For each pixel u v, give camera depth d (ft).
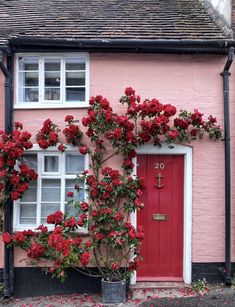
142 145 20.33
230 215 20.21
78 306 18.39
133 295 19.21
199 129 20.15
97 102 19.42
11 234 19.77
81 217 18.94
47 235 19.39
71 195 19.56
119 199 19.84
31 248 18.51
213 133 20.12
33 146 20.36
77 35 20.39
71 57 20.83
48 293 20.18
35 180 20.59
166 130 19.27
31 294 20.18
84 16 23.40
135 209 19.42
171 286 20.11
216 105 20.52
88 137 20.31
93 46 19.86
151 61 20.54
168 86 20.52
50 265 20.12
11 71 20.24
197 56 20.56
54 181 20.80
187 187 20.40
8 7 25.94
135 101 19.43
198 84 20.52
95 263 19.63
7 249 19.79
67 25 21.81
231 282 20.02
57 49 20.34
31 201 20.74
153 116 19.39
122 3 25.75
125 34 20.57
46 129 19.66
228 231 20.04
